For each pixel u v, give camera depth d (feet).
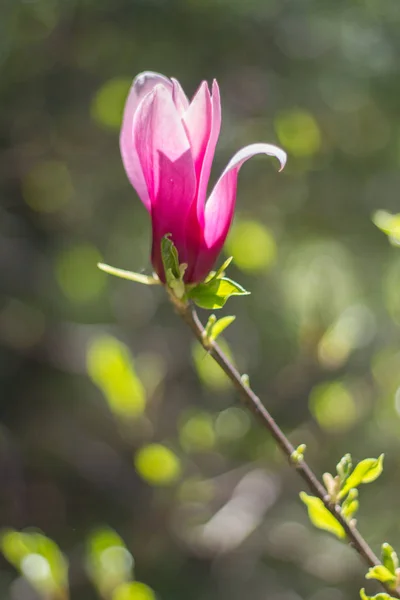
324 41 6.79
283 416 7.16
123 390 3.94
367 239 7.32
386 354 7.06
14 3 6.72
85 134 7.45
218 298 3.31
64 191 7.76
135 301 7.69
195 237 3.31
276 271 7.34
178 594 7.04
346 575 7.07
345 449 7.06
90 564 4.20
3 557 7.34
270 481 7.03
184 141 3.29
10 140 7.54
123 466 7.47
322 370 7.03
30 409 7.87
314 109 6.93
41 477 7.75
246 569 7.15
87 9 6.75
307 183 7.20
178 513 7.05
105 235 7.69
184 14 6.60
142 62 6.86
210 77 6.89
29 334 7.62
